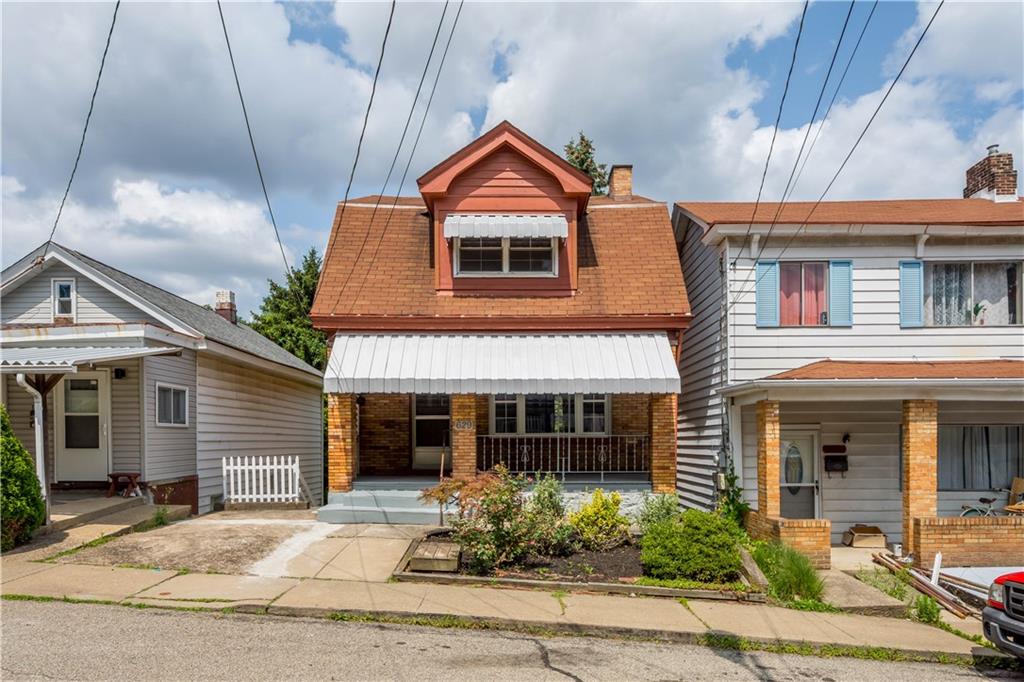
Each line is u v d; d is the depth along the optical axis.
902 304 15.09
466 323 14.96
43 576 8.95
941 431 15.27
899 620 9.24
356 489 14.07
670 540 10.31
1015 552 12.16
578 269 16.28
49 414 15.40
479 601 8.72
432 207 16.31
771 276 15.20
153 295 17.91
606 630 7.99
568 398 17.02
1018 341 15.10
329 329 15.05
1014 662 7.78
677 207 18.52
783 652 7.79
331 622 7.88
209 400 18.25
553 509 11.77
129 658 6.42
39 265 15.55
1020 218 15.06
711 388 16.50
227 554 10.46
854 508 15.08
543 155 15.81
